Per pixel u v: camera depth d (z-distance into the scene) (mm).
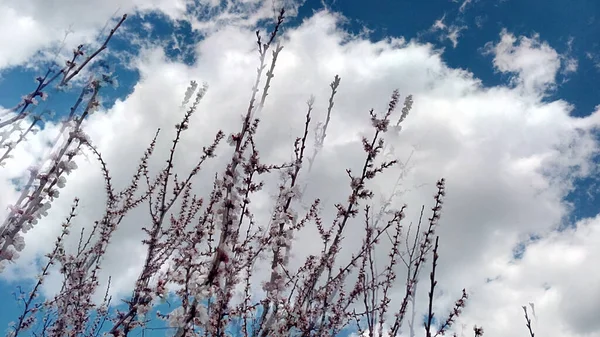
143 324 3654
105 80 3520
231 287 3479
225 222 3305
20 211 3170
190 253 3199
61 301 5145
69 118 3387
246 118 3688
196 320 3066
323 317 3973
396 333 3871
